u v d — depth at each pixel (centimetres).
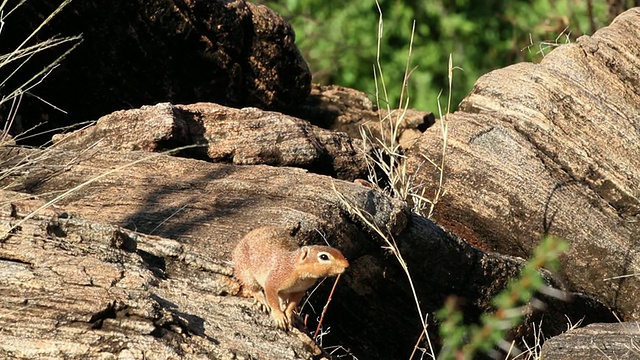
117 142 1130
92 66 1322
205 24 1383
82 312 708
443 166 1252
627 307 1222
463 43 2747
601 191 1273
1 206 778
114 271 754
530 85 1332
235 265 817
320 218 963
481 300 1087
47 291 722
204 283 812
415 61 2716
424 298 1053
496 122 1307
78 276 739
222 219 946
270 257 784
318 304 992
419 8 2766
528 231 1248
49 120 1321
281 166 1168
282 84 1486
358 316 1026
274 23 1460
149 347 707
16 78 1284
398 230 1017
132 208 962
